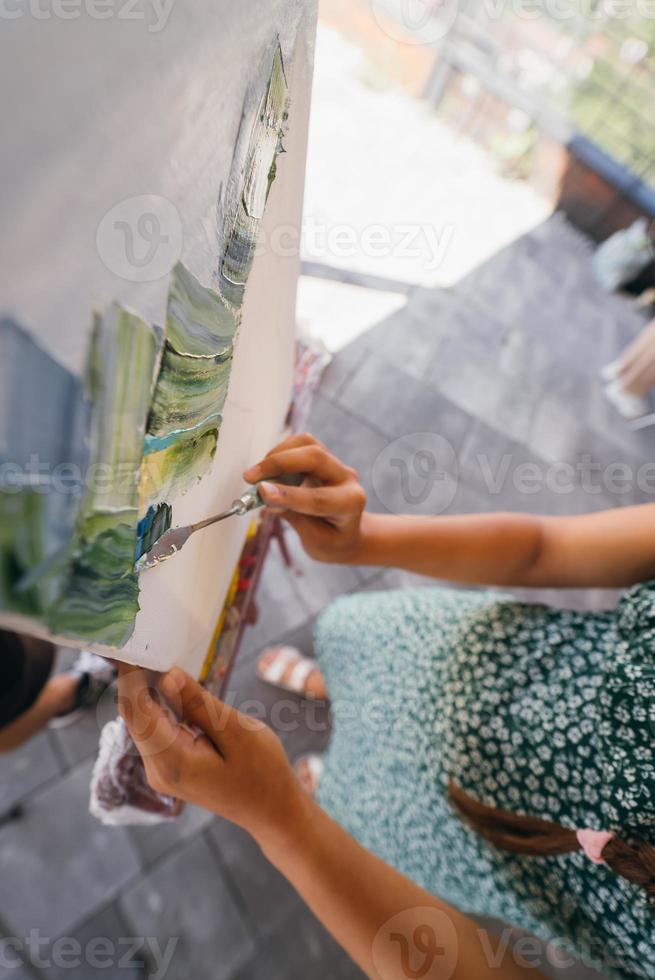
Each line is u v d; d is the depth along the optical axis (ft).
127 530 0.67
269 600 5.31
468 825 2.07
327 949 4.16
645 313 9.87
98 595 0.62
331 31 9.67
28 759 4.25
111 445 0.57
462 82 9.66
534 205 10.61
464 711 2.10
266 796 1.42
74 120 0.40
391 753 2.55
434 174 9.31
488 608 2.39
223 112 0.70
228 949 4.03
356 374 6.83
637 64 9.20
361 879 1.45
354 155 8.69
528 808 1.86
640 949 1.57
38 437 0.44
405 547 2.24
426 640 2.56
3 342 0.38
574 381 8.14
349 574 5.64
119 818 1.93
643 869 1.43
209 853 4.26
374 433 6.49
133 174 0.50
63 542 0.51
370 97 9.70
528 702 1.94
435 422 6.85
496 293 8.75
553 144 10.10
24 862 3.98
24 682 3.34
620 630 1.86
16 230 0.37
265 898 4.22
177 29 0.52
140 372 0.60
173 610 1.17
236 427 1.38
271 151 1.05
